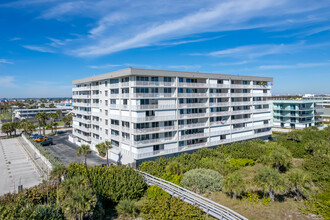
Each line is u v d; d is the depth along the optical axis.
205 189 29.34
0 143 65.50
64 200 21.92
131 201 25.84
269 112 62.69
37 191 26.09
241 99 56.88
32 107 165.62
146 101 40.03
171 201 24.83
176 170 33.59
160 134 41.94
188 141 46.91
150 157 40.19
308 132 56.03
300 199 27.05
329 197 26.09
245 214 24.11
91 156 50.19
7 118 132.50
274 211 24.66
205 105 47.72
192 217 22.06
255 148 44.50
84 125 60.28
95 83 54.16
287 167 38.53
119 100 43.53
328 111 107.75
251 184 29.98
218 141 49.88
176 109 43.19
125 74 38.84
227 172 34.59
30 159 47.47
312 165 36.09
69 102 184.50
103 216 24.02
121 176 29.77
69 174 29.73
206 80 47.88
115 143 45.81
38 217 18.77
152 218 23.12
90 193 22.05
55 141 67.62
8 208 19.17
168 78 43.00
